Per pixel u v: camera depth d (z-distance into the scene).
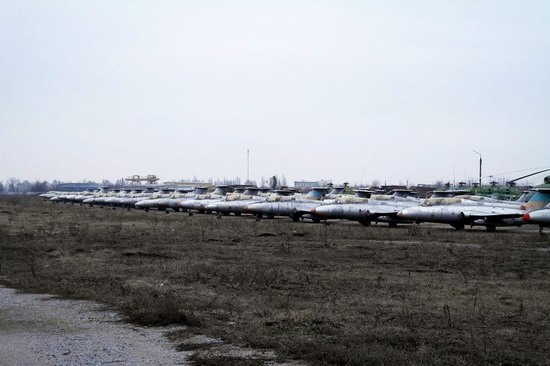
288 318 14.82
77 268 24.67
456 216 52.31
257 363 11.17
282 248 32.53
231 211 72.56
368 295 18.38
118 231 44.62
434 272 24.00
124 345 12.62
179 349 12.29
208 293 18.67
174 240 38.16
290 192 73.94
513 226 56.41
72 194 135.38
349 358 11.20
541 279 22.25
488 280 21.88
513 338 13.00
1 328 14.26
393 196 66.81
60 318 15.32
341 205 58.53
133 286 19.97
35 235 41.69
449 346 12.23
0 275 22.97
